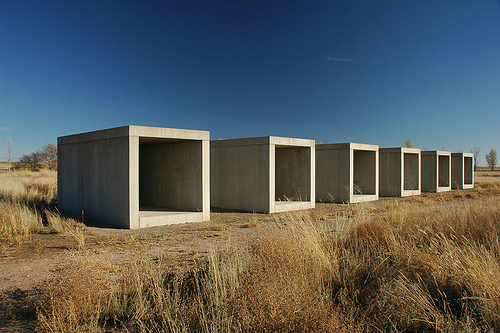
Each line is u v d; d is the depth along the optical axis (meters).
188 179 11.96
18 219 9.03
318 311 3.21
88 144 11.62
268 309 3.10
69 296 3.82
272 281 3.49
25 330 3.64
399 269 4.93
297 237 5.77
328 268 5.08
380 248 5.73
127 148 9.66
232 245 7.07
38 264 6.10
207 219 11.34
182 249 6.90
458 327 3.55
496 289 3.89
